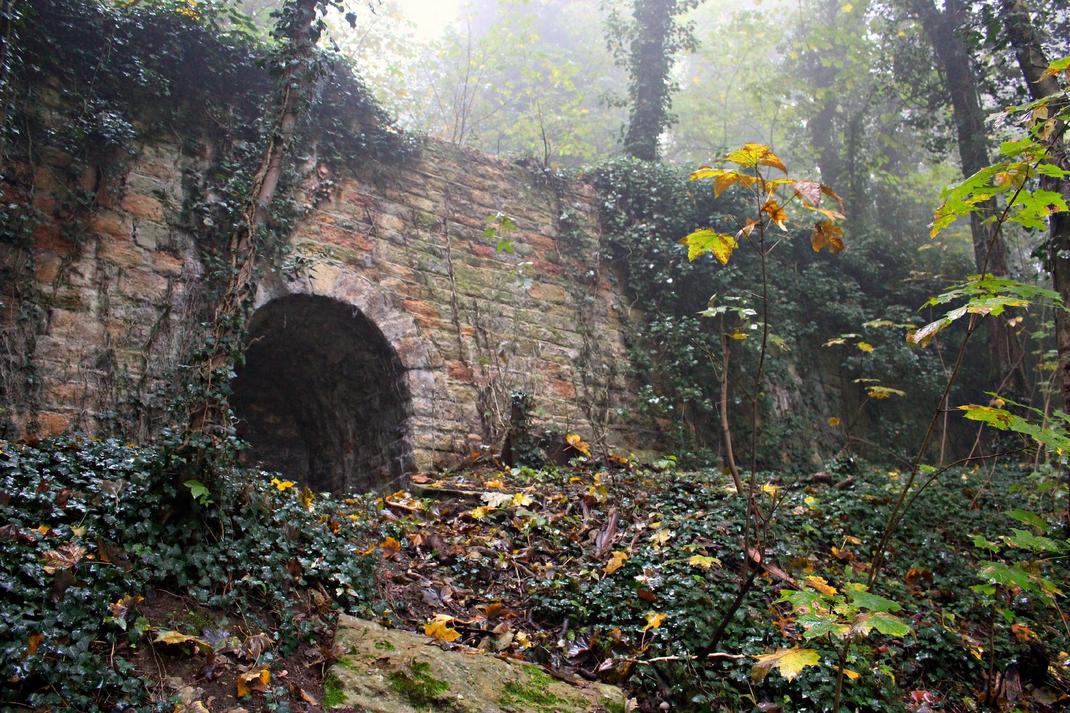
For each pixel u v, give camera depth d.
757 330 11.74
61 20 7.93
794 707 4.36
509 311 10.22
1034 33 8.93
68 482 4.82
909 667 5.03
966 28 10.91
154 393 7.49
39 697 3.11
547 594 5.23
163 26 8.55
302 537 5.00
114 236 7.76
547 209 11.23
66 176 7.64
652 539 5.99
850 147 17.25
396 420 9.11
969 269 15.25
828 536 6.95
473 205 10.51
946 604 6.19
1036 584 3.71
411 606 4.95
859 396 13.36
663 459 9.98
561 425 9.93
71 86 7.90
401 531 5.98
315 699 3.66
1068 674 5.35
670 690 4.32
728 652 4.64
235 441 4.82
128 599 3.83
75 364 7.21
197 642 3.73
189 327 7.85
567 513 6.89
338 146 9.54
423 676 3.76
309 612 4.42
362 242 9.38
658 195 12.16
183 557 4.30
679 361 11.02
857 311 13.40
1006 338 13.48
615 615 4.98
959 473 10.28
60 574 3.73
